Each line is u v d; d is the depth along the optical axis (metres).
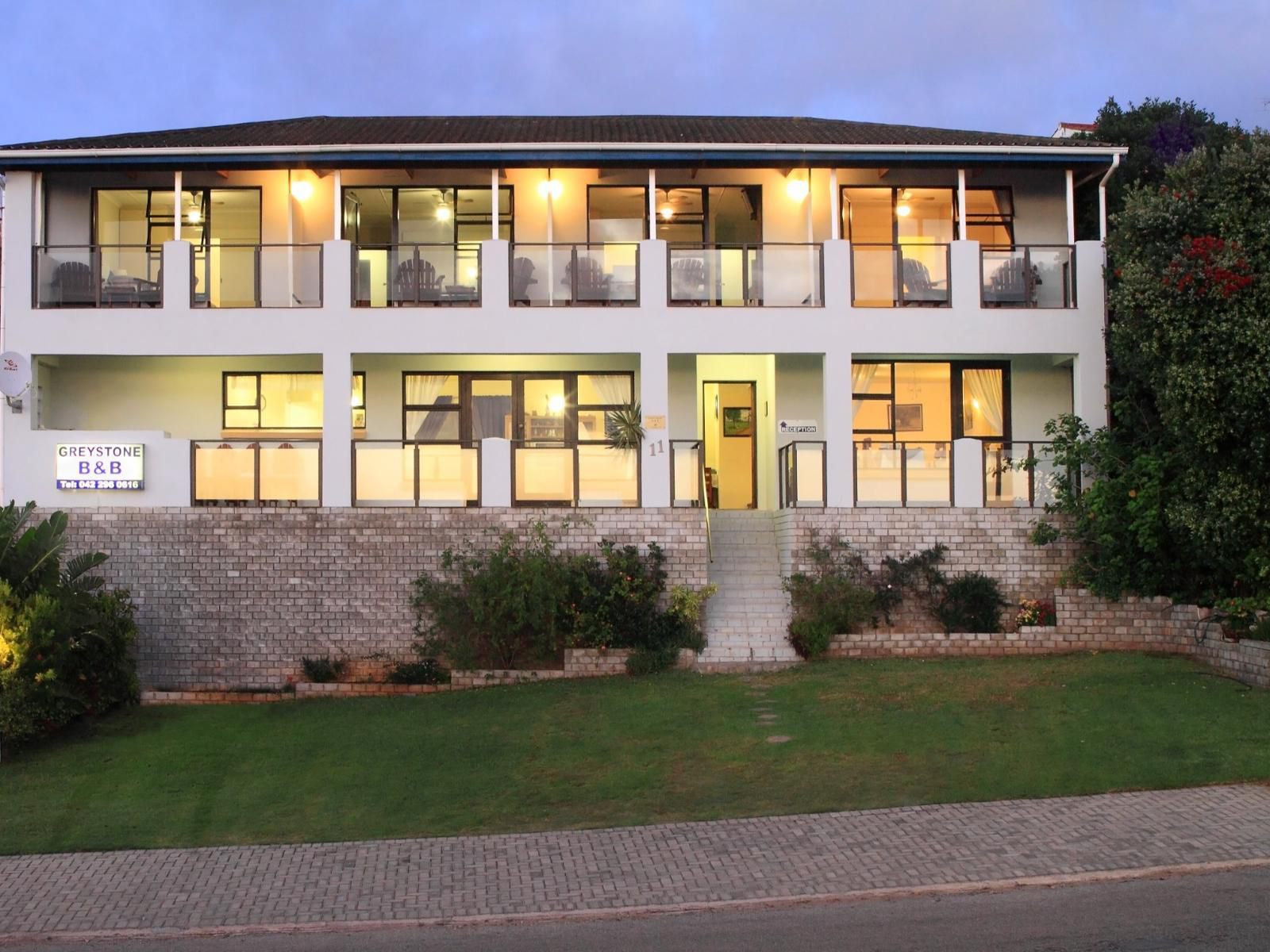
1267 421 15.23
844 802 11.06
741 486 22.30
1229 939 7.59
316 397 20.88
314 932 8.45
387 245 19.48
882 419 21.11
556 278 19.48
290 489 18.47
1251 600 16.27
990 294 19.59
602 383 21.16
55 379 20.39
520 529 18.19
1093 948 7.54
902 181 21.03
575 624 17.22
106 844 10.54
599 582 17.55
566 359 21.05
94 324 18.92
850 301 19.27
